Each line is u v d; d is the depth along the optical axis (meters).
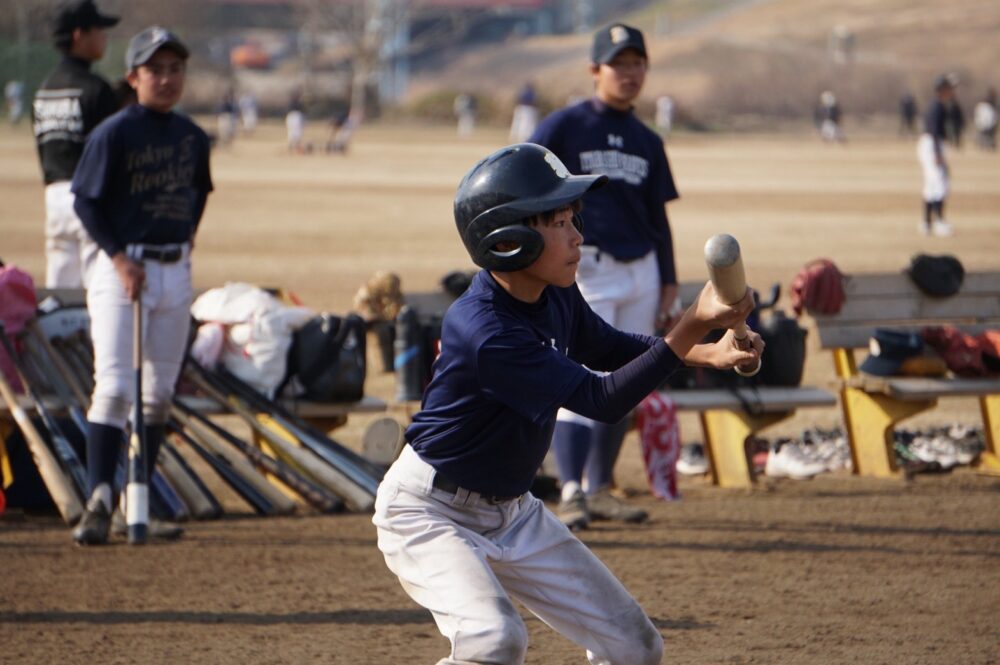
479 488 12.41
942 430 30.70
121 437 22.22
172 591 19.78
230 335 26.84
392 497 12.59
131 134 21.34
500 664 11.67
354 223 74.94
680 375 28.36
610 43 23.36
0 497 23.36
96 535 22.00
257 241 65.62
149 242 21.77
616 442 24.70
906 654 17.02
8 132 164.00
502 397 11.86
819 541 23.02
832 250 63.81
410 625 18.31
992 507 25.80
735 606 19.12
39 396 24.78
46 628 17.98
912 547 22.66
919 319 29.62
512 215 11.70
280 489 26.52
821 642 17.47
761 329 27.92
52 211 26.75
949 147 166.62
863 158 148.38
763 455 29.66
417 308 29.22
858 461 29.03
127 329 21.84
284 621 18.41
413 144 165.25
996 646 17.38
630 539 23.00
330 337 26.52
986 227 74.44
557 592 12.80
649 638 12.75
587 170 23.64
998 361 28.03
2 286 25.58
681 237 69.69
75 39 25.77
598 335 13.27
